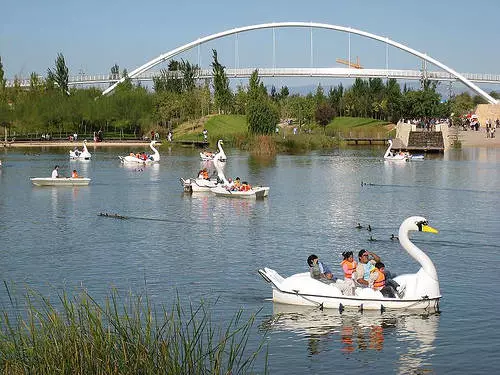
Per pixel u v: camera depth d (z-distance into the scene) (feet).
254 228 103.50
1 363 39.09
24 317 57.47
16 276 74.08
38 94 403.13
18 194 148.36
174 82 451.94
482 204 129.70
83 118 382.01
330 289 61.67
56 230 102.47
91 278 73.00
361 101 473.67
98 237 96.58
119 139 368.48
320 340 53.78
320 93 502.79
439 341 53.52
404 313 60.13
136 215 117.39
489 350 51.65
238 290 67.92
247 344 52.80
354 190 152.97
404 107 393.29
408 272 75.82
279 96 516.73
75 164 232.73
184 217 114.83
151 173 199.52
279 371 47.96
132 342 40.24
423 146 293.84
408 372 47.96
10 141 349.41
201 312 60.59
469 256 82.99
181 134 381.81
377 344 52.95
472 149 299.17
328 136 335.47
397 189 154.61
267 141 284.20
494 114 406.00
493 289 67.87
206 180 152.97
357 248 88.17
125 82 440.86
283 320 58.39
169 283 70.74
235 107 431.43
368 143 347.36
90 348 38.91
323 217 114.21
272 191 151.94
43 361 38.09
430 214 117.39
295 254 85.05
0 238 95.96
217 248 88.69
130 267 77.97
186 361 40.93
